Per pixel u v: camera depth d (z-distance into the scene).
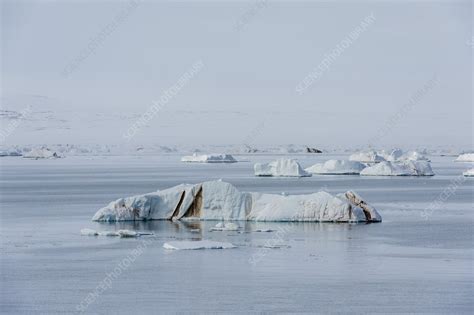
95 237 122.06
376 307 79.25
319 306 79.38
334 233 124.88
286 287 86.81
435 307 79.25
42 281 90.62
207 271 94.56
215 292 84.56
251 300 81.44
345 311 77.75
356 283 88.75
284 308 78.69
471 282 89.38
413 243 117.62
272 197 139.00
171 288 86.50
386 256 105.44
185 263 99.31
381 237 121.81
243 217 137.38
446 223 146.25
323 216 137.12
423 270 96.00
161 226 132.12
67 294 84.69
